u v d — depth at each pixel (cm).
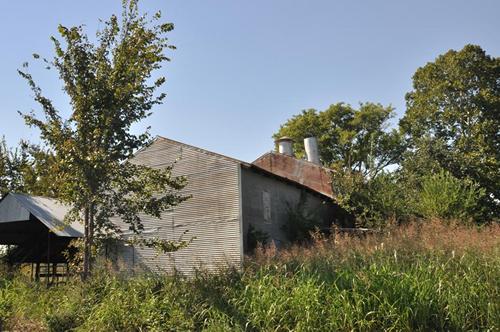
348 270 776
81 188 999
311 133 4469
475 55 3716
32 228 1967
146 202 1041
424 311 662
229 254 1714
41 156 1098
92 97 1016
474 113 3547
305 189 2234
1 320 956
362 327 665
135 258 1872
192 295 849
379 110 4366
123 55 1046
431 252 826
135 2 1073
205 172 1847
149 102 1071
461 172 2759
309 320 690
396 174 2538
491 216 2298
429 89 3869
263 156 3075
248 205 1814
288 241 2011
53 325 845
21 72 1018
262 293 777
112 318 828
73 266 1082
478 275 732
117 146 1030
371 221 2127
